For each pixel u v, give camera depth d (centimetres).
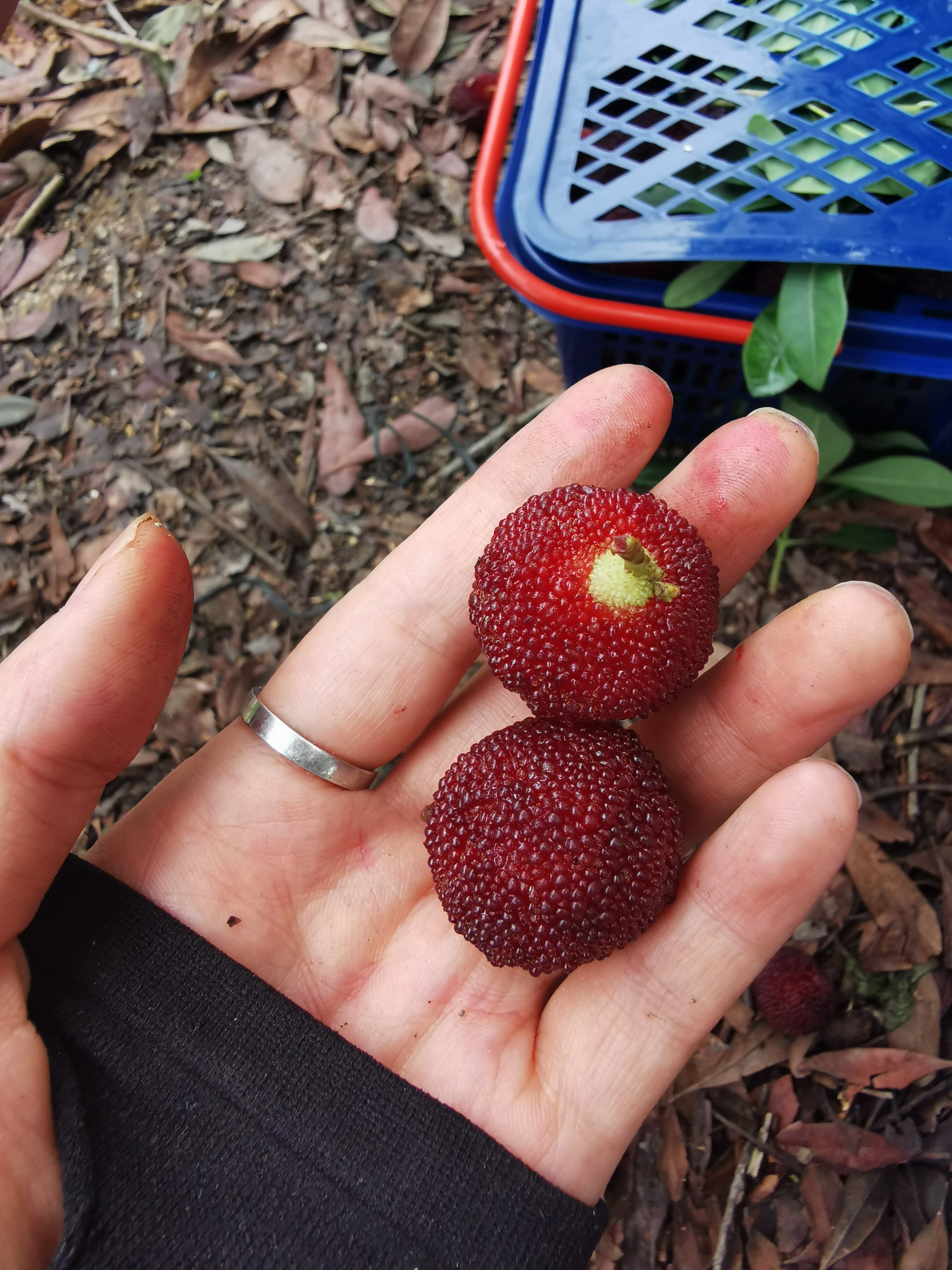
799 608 12
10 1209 10
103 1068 11
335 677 14
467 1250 11
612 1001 12
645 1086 12
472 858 12
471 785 12
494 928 12
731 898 12
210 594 21
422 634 14
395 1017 13
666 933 12
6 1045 11
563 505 12
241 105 25
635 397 14
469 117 25
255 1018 12
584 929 11
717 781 13
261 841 14
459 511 14
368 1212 11
